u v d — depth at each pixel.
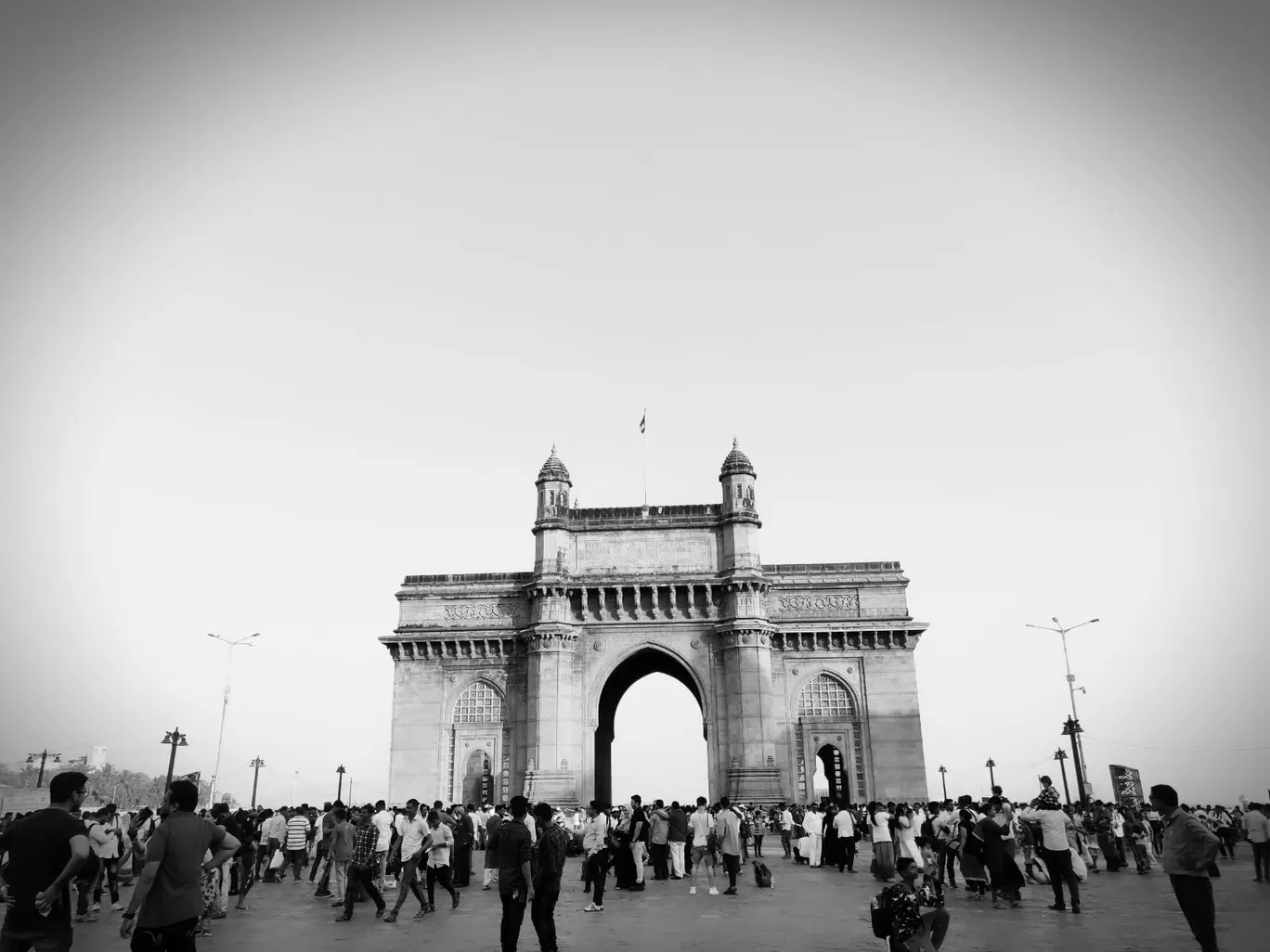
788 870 47.34
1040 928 24.73
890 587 78.56
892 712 75.31
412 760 76.81
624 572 78.31
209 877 25.89
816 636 77.25
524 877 20.36
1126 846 50.84
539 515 80.00
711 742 73.62
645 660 81.06
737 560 76.44
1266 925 24.69
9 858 13.69
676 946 22.91
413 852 29.91
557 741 73.12
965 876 33.84
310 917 30.23
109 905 32.75
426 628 79.62
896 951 15.76
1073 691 80.12
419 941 24.47
